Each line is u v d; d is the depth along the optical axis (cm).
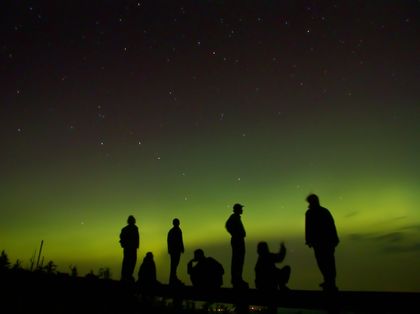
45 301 960
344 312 721
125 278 1138
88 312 927
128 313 965
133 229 1174
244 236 945
